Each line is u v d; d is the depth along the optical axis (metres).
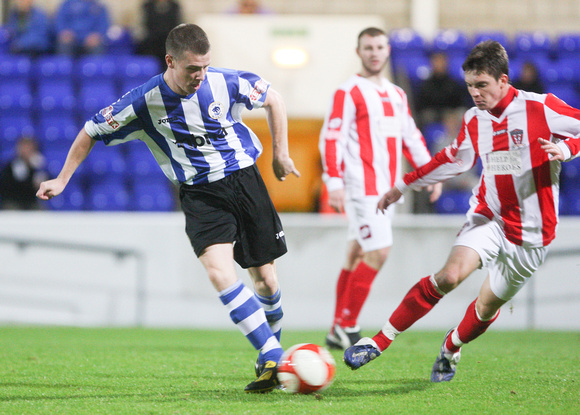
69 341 22.00
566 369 15.37
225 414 10.62
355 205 19.16
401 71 41.25
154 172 37.34
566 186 37.81
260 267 13.35
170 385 13.35
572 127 12.22
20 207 34.19
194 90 12.26
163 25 42.44
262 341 12.41
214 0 45.84
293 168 13.71
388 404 11.45
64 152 38.38
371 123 19.12
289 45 39.88
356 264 19.92
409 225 28.73
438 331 28.02
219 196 12.77
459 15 47.47
